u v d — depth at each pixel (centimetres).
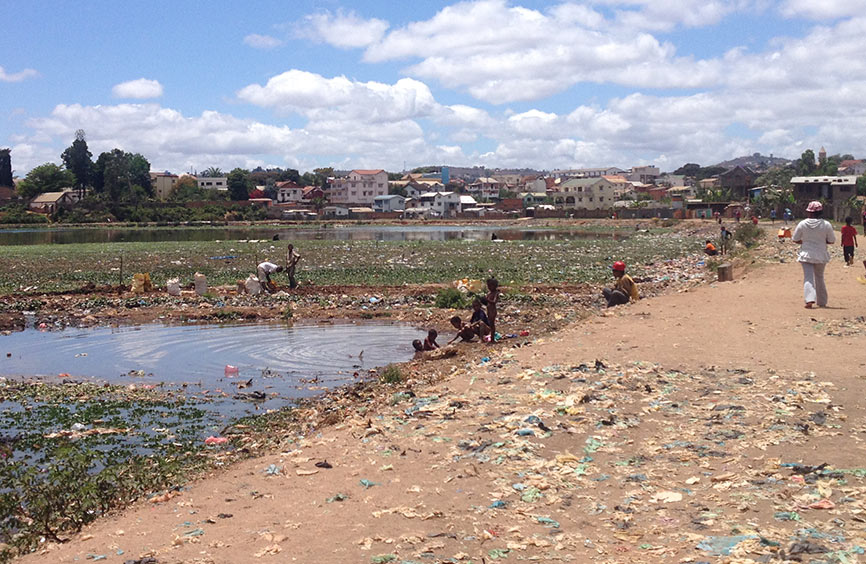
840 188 10088
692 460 830
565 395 1117
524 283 3434
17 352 2089
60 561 695
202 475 995
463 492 775
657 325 1702
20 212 14762
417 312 2616
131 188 15962
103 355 2027
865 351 1311
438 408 1106
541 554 627
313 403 1443
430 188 19675
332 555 645
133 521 792
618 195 18412
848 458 797
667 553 614
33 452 1187
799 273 2684
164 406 1456
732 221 10731
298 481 852
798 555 586
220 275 4181
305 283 3588
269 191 19738
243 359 1925
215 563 645
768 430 909
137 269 4666
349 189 18712
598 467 826
